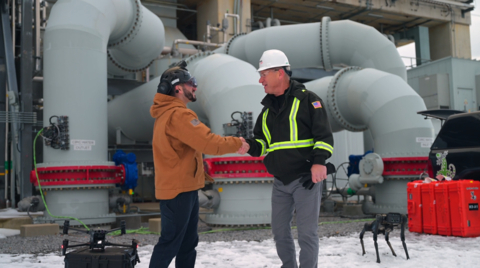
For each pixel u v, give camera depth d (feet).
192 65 30.42
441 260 15.33
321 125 10.58
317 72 54.44
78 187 26.13
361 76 31.86
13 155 38.04
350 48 36.55
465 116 22.59
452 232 20.84
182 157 10.52
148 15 35.12
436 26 99.81
